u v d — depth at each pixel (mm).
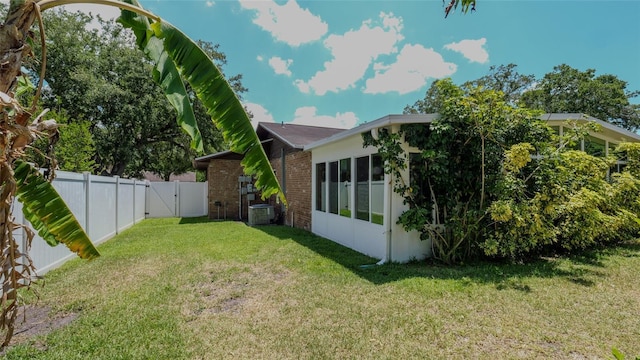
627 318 3436
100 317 3543
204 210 16172
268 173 2471
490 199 5863
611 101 20141
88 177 7016
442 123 5574
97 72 16109
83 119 14820
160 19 2180
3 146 1752
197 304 3957
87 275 5125
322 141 8523
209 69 2291
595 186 6301
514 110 5594
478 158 5680
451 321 3404
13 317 2082
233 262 6004
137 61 16016
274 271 5391
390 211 5922
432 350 2863
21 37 1782
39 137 2225
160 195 15359
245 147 2402
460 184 5898
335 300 4031
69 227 2623
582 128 6020
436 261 5883
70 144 10906
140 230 10336
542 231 5469
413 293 4215
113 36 17312
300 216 11008
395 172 5785
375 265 5715
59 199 2584
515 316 3506
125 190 10617
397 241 5945
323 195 9203
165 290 4441
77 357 2744
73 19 16391
